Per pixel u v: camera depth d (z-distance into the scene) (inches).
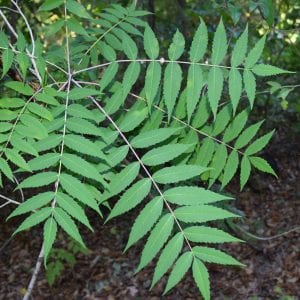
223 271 274.7
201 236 57.8
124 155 64.7
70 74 72.3
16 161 58.6
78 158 60.0
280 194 335.3
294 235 297.0
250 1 127.6
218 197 59.1
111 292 273.3
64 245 297.3
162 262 57.1
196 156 79.4
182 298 261.7
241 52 67.0
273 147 359.6
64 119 63.7
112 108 71.1
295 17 218.4
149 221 58.9
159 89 76.7
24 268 297.4
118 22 93.1
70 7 77.8
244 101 230.2
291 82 296.5
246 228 300.4
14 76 86.4
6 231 319.6
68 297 273.9
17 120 62.3
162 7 212.1
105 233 315.3
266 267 275.0
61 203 57.6
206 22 207.5
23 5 162.4
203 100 75.6
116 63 71.8
